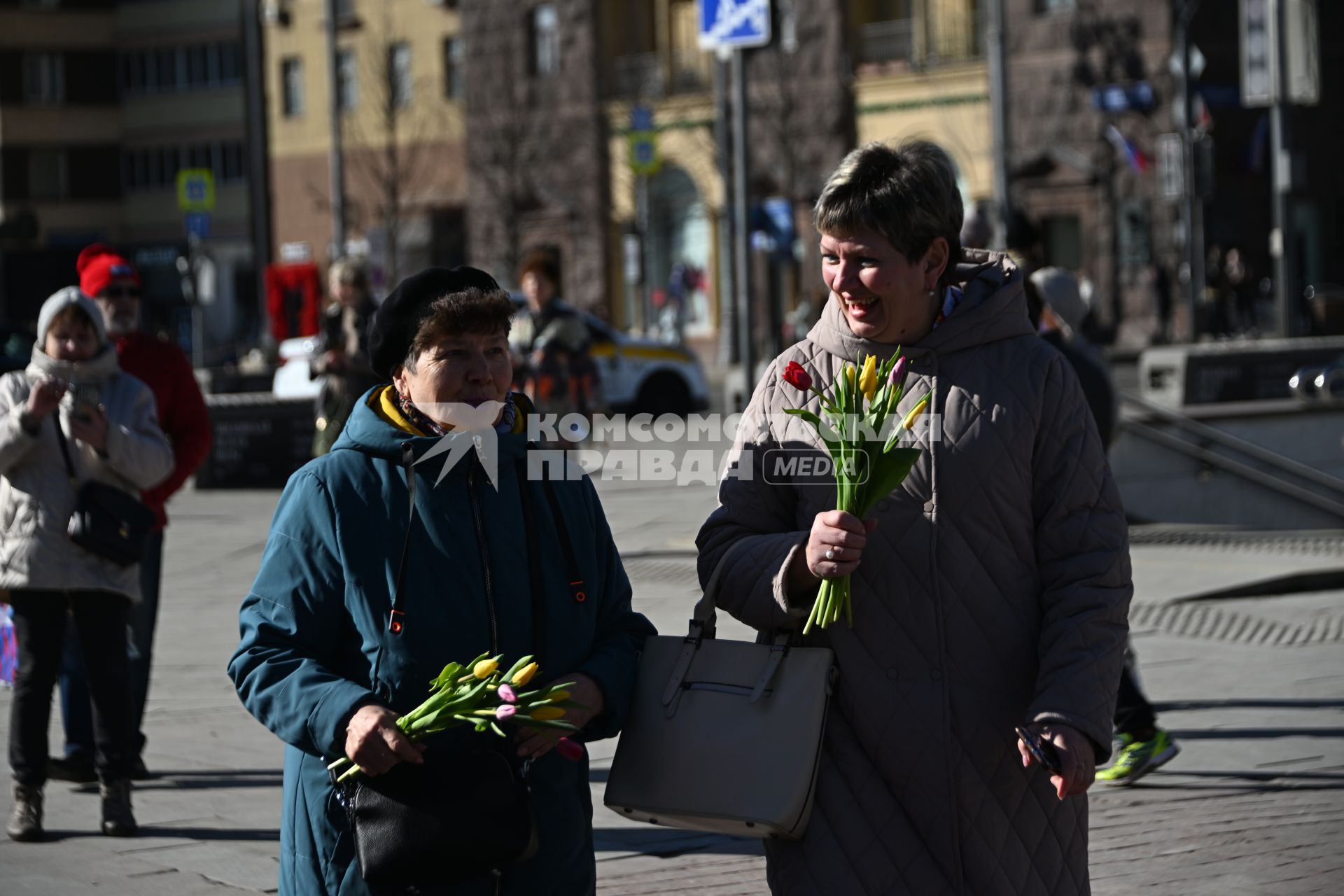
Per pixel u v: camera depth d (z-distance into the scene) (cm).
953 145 4725
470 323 375
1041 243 846
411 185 6166
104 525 686
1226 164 4512
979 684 378
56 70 7181
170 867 655
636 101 5338
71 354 707
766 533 401
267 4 6619
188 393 810
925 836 377
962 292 401
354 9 6322
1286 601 1240
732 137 4928
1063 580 380
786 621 383
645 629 412
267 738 877
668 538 1513
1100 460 387
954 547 379
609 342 2881
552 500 391
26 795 694
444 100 6103
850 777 381
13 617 705
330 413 955
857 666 381
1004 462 379
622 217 5444
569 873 382
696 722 381
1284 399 2327
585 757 374
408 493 375
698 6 1526
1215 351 2275
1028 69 4569
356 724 353
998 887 376
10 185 7150
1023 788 381
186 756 839
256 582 378
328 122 6506
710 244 5262
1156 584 1257
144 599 796
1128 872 636
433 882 355
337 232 4906
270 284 3662
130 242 7244
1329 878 623
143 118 7162
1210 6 4472
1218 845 668
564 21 5534
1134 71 4431
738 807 370
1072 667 369
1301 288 4456
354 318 953
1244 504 1675
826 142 4919
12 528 693
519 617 377
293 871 376
